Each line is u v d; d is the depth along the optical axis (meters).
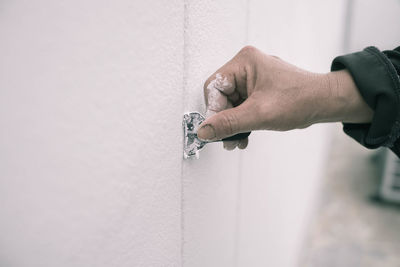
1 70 0.21
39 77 0.23
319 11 1.45
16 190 0.23
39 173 0.24
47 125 0.24
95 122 0.28
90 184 0.28
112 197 0.31
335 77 0.48
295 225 1.47
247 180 0.73
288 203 1.25
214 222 0.57
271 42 0.78
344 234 2.18
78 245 0.28
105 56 0.28
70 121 0.26
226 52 0.54
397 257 1.97
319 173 2.37
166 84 0.38
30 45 0.23
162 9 0.35
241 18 0.58
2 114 0.22
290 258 1.42
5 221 0.23
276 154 0.97
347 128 0.55
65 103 0.25
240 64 0.46
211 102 0.46
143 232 0.37
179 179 0.43
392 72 0.46
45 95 0.24
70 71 0.25
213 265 0.59
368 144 0.51
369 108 0.48
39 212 0.25
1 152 0.22
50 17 0.24
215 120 0.42
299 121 0.47
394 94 0.45
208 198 0.53
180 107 0.42
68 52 0.25
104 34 0.28
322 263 1.90
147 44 0.34
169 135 0.40
